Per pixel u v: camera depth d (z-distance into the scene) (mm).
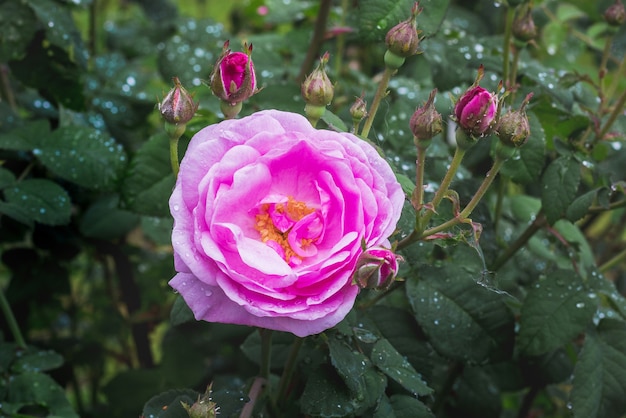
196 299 411
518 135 424
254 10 827
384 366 476
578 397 525
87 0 659
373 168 419
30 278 668
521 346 535
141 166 542
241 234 408
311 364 518
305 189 430
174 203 415
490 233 558
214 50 673
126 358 781
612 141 575
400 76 757
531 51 811
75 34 641
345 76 722
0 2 617
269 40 725
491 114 418
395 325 543
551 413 763
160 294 724
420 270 538
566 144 543
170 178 544
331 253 405
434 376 659
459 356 528
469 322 531
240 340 631
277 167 425
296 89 566
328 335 463
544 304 541
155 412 463
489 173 435
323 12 625
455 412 628
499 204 614
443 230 455
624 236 853
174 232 409
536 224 563
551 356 615
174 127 439
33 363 574
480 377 629
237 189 409
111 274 792
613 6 569
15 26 616
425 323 529
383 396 485
